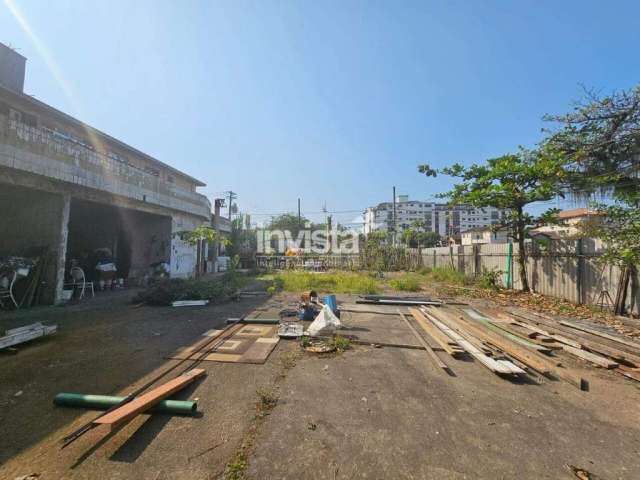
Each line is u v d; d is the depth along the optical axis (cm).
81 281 918
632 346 440
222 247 2183
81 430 239
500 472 202
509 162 929
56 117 1069
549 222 955
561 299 846
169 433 242
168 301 789
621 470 207
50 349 439
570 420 269
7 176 660
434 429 251
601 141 775
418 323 609
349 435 240
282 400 295
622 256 615
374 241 2144
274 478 195
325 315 523
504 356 418
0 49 990
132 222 1252
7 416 267
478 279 1231
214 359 400
